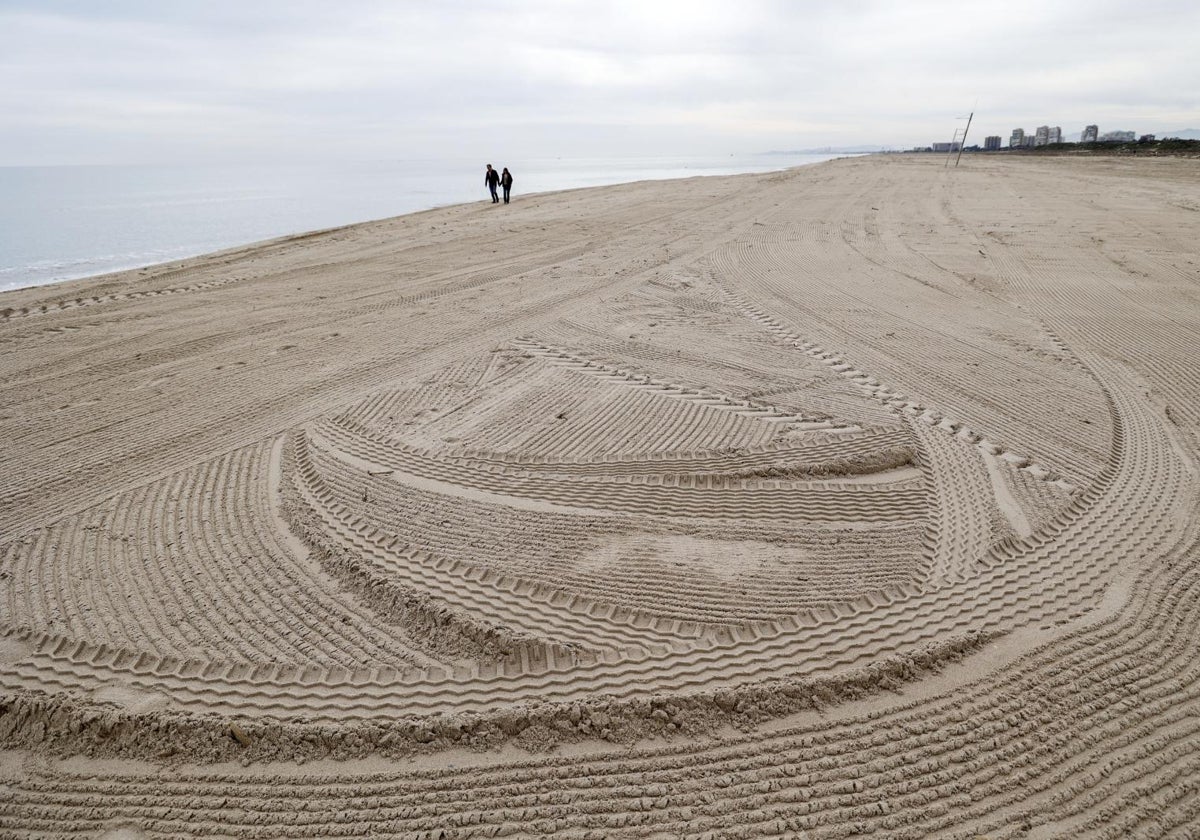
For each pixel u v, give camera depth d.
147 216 25.80
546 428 7.03
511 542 5.21
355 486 5.99
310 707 3.82
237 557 5.06
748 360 8.87
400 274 13.73
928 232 17.39
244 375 8.49
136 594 4.69
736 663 4.08
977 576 4.84
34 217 25.14
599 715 3.76
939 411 7.41
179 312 11.21
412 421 7.21
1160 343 9.36
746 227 18.41
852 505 5.73
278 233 21.55
